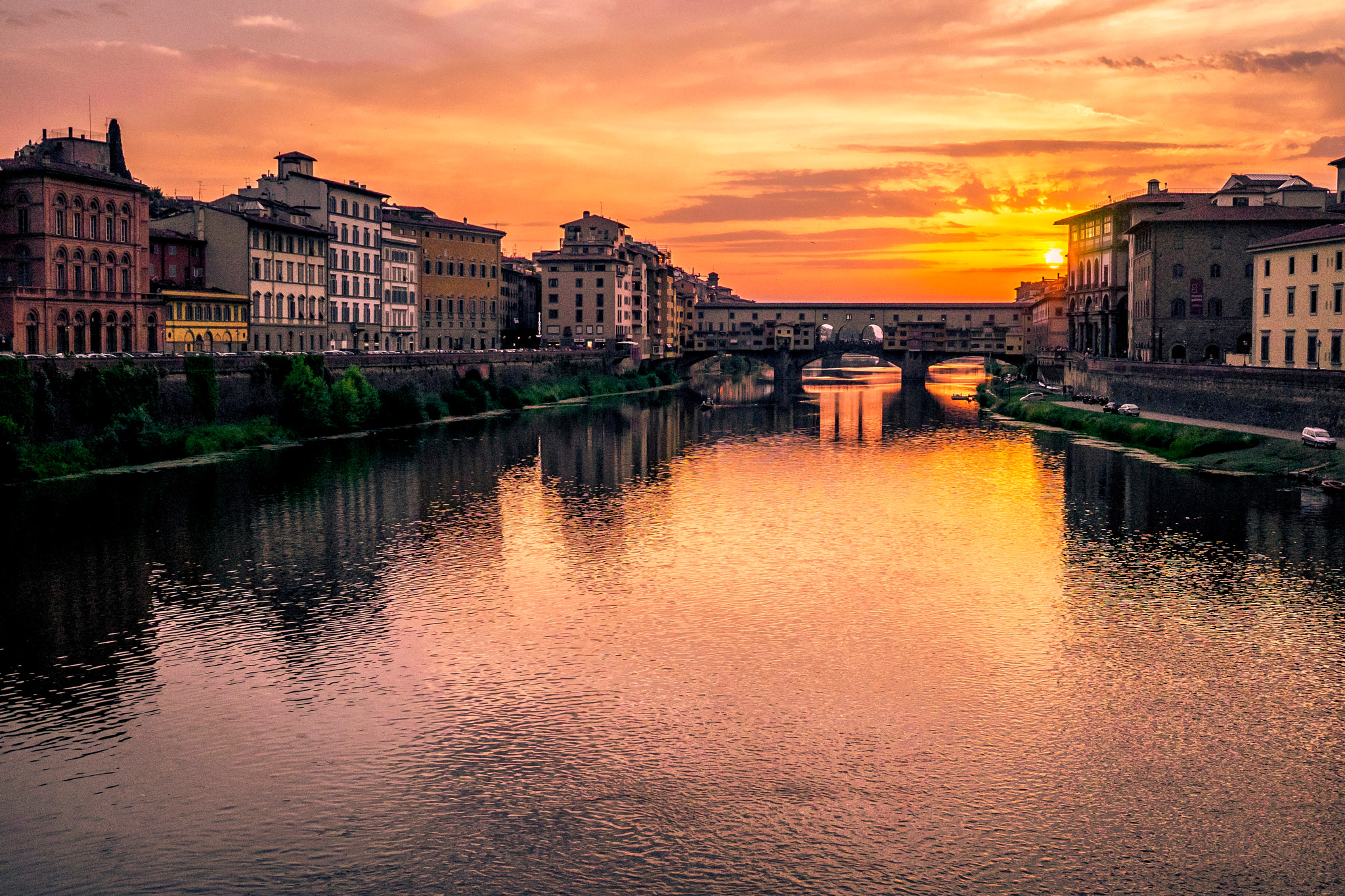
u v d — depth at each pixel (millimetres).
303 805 38812
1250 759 41562
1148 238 153625
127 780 40500
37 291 109000
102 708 46500
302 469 101312
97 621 56938
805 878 34500
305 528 77438
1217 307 148875
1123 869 34781
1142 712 45656
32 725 44812
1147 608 58969
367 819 37938
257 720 45344
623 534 77875
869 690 48312
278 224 147875
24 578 63938
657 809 38469
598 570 67750
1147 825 37156
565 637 55188
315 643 54188
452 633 55719
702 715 45844
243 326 141875
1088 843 36125
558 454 118438
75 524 76438
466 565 68812
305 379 124750
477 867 35188
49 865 35312
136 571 65812
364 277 175750
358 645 53875
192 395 110000
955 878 34438
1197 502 83562
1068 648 53156
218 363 114375
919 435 140500
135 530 75250
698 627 56875
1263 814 37781
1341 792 39156
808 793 39375
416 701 47281
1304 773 40500
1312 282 113125
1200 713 45500
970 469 107625
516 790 39750
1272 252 122312
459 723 45188
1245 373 109875
